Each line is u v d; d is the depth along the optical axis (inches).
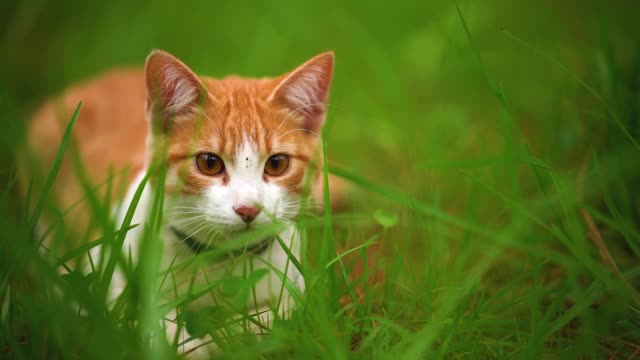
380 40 48.7
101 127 38.6
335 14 50.1
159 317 29.5
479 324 31.3
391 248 35.8
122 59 47.1
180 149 32.2
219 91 33.0
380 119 41.4
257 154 32.3
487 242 35.2
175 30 50.4
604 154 35.4
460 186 37.9
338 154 40.4
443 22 42.6
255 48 45.4
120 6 52.4
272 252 32.4
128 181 34.7
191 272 32.0
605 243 34.1
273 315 31.0
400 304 32.6
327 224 31.2
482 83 42.4
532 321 30.9
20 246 29.5
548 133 37.3
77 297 29.3
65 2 52.2
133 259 32.0
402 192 36.9
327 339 29.5
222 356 29.8
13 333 30.1
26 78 44.7
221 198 31.9
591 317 31.5
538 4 47.9
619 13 42.8
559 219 33.8
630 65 37.9
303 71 32.9
